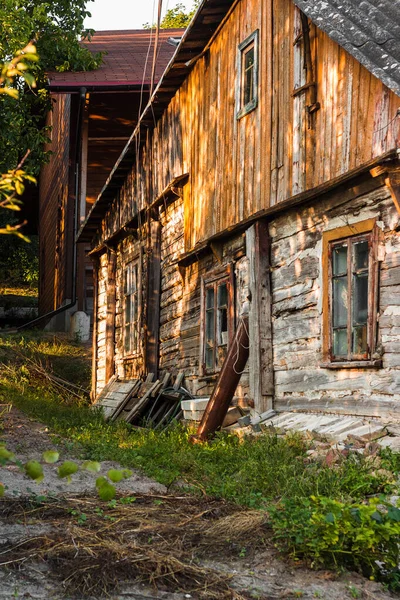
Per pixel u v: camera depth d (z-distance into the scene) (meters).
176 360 13.16
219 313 11.34
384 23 7.46
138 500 5.79
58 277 25.00
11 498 5.59
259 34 10.16
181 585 4.04
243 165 10.55
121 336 16.94
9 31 16.03
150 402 13.15
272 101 9.77
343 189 8.23
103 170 20.12
